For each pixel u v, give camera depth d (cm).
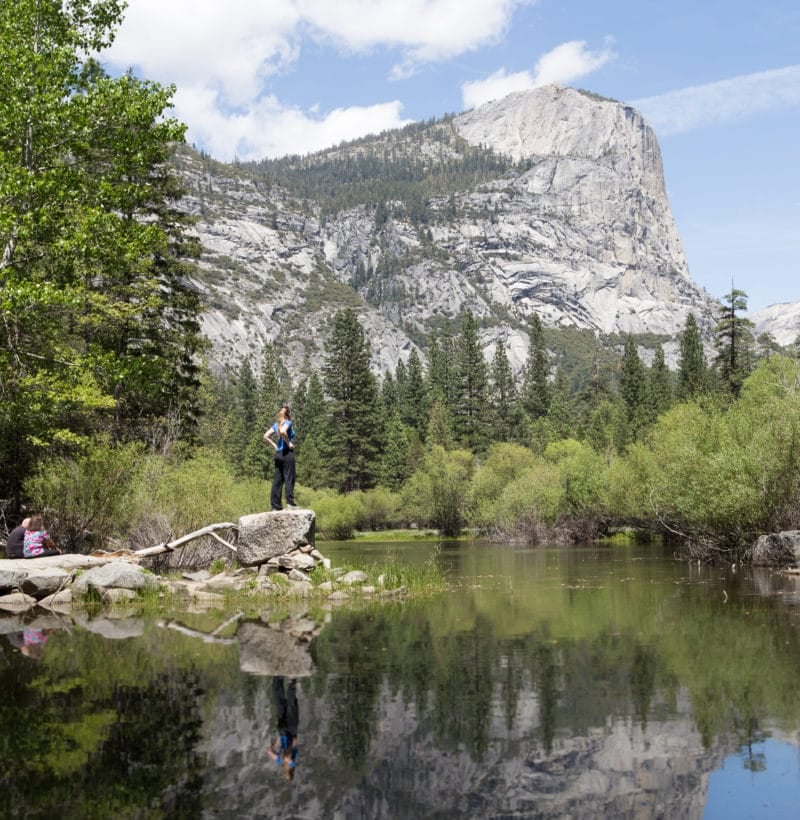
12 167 1675
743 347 6519
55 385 1781
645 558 2738
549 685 659
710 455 2559
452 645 874
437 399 10681
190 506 1998
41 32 1939
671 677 682
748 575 1834
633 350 9106
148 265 2669
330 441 8112
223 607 1304
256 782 423
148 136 1944
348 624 1069
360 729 527
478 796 406
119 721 543
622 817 376
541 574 2048
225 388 13188
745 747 485
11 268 1730
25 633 984
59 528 1862
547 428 9750
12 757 462
